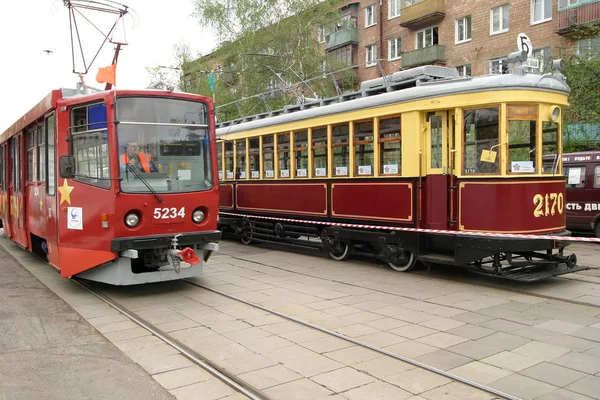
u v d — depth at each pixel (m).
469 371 4.68
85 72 10.09
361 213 10.05
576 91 16.83
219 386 4.41
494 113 8.09
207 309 7.00
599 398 4.09
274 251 12.79
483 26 24.28
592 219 14.00
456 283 8.55
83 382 4.50
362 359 5.01
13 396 4.20
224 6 25.44
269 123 12.77
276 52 24.16
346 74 27.30
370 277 9.14
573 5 20.55
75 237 7.69
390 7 29.25
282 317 6.55
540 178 8.11
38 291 8.16
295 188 11.89
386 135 9.54
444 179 8.63
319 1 24.19
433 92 8.64
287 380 4.50
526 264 8.18
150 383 4.48
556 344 5.41
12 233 12.28
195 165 7.98
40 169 9.13
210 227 8.07
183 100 7.92
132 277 7.48
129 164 7.39
